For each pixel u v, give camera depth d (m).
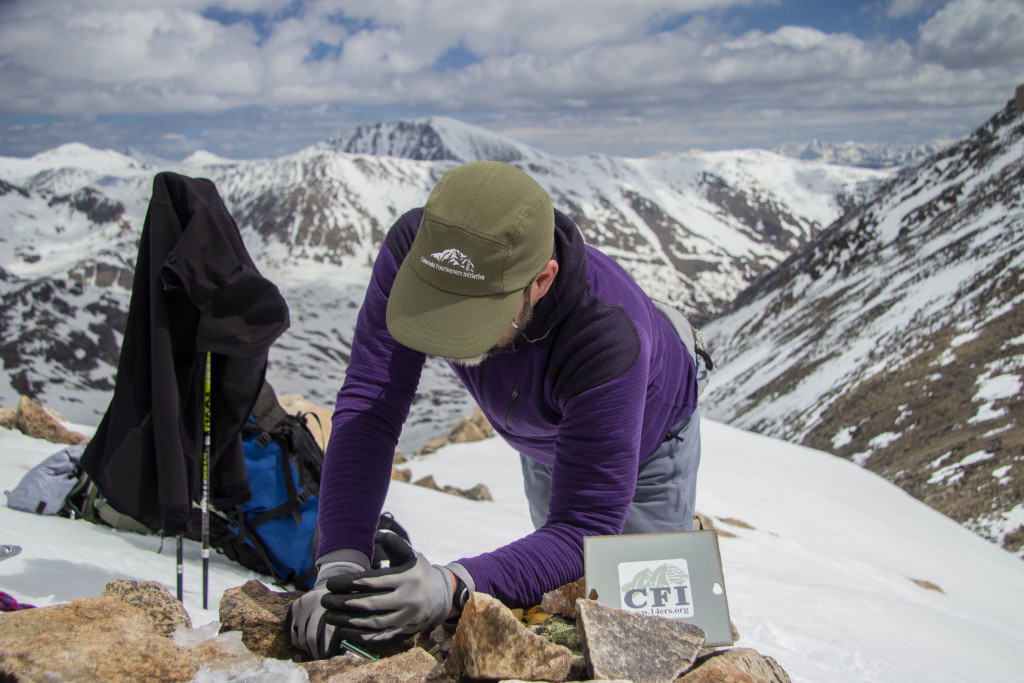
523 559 2.25
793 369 135.38
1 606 2.50
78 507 5.14
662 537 2.28
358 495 2.35
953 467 79.69
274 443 5.30
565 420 2.46
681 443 3.15
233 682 1.75
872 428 99.56
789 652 5.77
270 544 5.17
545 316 2.34
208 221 3.41
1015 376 93.38
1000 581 22.41
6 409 8.17
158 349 3.36
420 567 2.05
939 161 187.62
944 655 7.39
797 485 25.38
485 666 1.85
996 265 125.62
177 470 3.39
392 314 2.16
